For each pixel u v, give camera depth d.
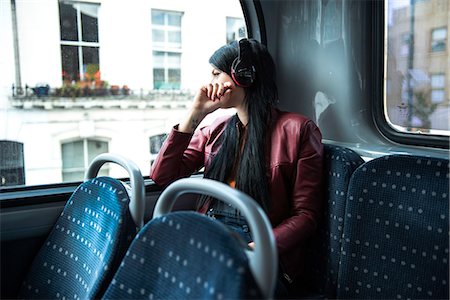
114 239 1.14
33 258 1.46
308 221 1.46
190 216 0.89
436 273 1.19
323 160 1.54
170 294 0.86
